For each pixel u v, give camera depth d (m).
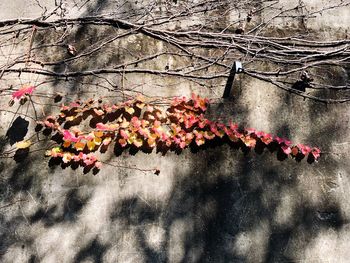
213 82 4.38
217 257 3.84
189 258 3.83
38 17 4.52
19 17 4.54
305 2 4.72
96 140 4.09
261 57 4.48
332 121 4.30
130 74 4.36
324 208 4.02
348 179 4.12
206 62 4.45
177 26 4.56
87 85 4.30
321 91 4.39
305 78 4.35
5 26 4.50
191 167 4.08
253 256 3.86
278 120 4.27
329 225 3.97
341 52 4.52
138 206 3.96
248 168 4.10
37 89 4.27
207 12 4.64
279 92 4.37
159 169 4.06
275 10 4.68
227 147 4.15
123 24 4.53
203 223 3.92
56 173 4.02
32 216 3.90
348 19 4.69
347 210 4.02
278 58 4.49
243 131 4.20
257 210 3.97
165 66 4.41
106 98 4.27
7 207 3.91
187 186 4.02
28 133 4.12
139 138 4.11
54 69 4.35
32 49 4.41
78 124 4.18
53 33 4.49
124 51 4.44
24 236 3.84
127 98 4.27
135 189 4.00
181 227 3.91
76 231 3.88
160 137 4.11
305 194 4.04
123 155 4.09
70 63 4.37
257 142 4.17
